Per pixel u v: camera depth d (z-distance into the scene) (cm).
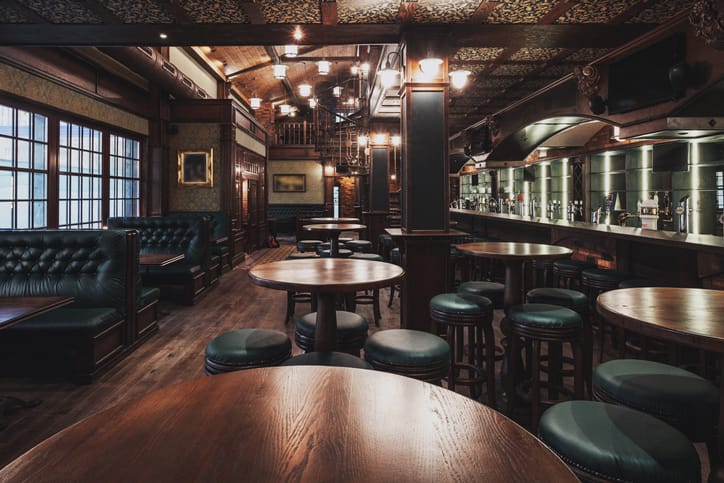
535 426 247
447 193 416
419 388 110
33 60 487
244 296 630
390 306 575
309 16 394
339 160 1398
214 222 848
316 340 238
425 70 406
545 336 239
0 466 218
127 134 719
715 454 148
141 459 78
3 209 467
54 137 537
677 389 149
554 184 944
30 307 237
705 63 337
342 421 93
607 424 129
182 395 105
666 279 380
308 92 1059
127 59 599
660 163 629
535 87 727
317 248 645
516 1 365
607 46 455
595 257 482
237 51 960
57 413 275
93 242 377
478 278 669
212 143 851
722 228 579
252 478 73
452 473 74
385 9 380
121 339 374
